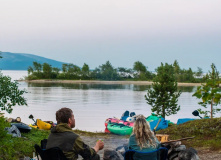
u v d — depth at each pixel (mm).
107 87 105938
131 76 179000
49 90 83625
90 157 4434
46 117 32594
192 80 140625
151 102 24297
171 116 34156
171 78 23906
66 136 4398
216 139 11016
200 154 9516
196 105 46156
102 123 28047
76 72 174250
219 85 3354
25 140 9672
